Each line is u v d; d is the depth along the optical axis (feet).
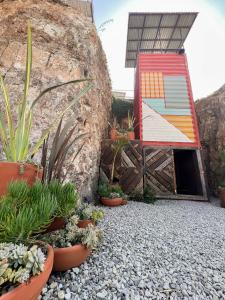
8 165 4.69
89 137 14.94
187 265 5.69
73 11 18.44
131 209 13.58
